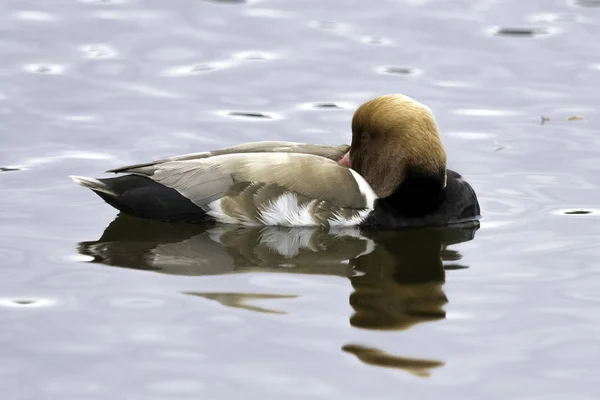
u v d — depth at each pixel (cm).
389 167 1293
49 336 1002
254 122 1644
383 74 1795
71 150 1536
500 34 1930
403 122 1281
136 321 1031
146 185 1290
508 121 1658
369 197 1298
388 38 1919
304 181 1284
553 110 1689
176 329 1016
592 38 1914
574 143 1580
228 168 1288
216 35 1923
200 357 966
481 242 1266
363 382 928
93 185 1288
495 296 1107
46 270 1154
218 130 1614
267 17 1995
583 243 1255
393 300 1093
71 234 1266
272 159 1297
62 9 2003
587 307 1079
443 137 1609
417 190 1295
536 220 1335
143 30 1928
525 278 1154
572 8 2033
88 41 1883
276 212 1279
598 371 954
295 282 1133
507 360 970
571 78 1791
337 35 1928
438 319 1052
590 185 1445
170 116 1655
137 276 1141
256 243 1250
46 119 1625
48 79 1752
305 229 1288
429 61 1842
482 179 1476
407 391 916
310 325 1030
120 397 901
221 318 1040
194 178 1284
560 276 1159
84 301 1076
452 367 957
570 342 1005
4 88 1714
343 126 1633
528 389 924
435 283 1141
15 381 925
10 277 1134
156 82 1764
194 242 1247
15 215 1323
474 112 1683
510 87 1762
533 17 1998
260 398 901
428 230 1305
